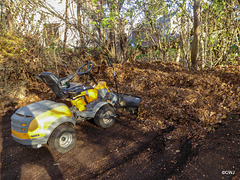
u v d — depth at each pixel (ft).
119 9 27.12
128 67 26.50
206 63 24.11
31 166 10.98
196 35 19.85
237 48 23.71
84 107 13.71
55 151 11.29
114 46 30.71
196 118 13.39
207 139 11.43
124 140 12.91
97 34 29.27
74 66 28.37
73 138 11.91
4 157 12.09
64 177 9.84
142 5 26.35
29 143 10.26
